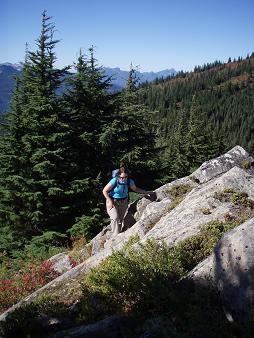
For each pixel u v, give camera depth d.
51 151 18.86
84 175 21.52
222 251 5.61
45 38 20.08
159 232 8.32
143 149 25.03
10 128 19.67
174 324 5.08
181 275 6.39
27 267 13.84
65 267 11.95
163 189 11.65
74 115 22.38
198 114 66.62
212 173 11.91
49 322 6.40
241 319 4.78
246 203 8.41
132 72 27.86
